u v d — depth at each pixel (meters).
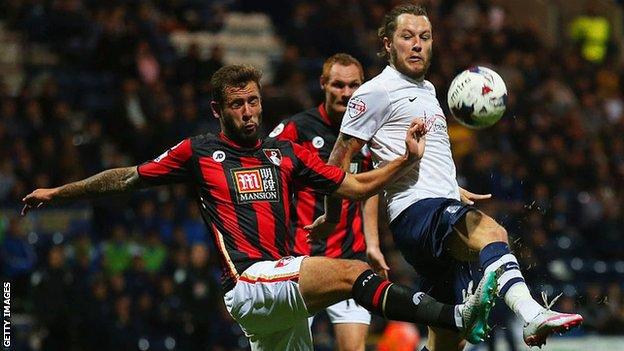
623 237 49.41
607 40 68.44
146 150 46.34
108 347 36.31
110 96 51.03
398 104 17.62
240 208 17.38
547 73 61.31
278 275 16.66
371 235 20.70
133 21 52.59
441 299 18.16
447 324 15.46
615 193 53.97
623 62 73.25
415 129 16.67
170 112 46.84
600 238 49.16
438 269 17.84
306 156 17.59
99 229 43.34
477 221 16.58
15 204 42.06
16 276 38.78
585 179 52.62
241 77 17.27
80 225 43.16
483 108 17.48
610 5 75.19
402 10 17.88
